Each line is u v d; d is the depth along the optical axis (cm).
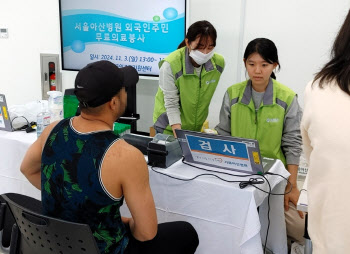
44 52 459
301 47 342
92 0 384
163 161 186
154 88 414
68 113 230
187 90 248
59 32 412
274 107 213
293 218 223
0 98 234
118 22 379
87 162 124
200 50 227
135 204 129
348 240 85
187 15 346
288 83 356
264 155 223
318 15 329
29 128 242
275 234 215
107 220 130
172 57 245
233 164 182
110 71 126
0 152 236
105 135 127
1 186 242
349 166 84
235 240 172
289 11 338
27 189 234
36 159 146
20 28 463
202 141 183
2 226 173
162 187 185
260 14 350
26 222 131
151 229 136
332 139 86
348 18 89
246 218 165
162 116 263
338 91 89
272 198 209
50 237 127
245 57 206
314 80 97
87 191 124
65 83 453
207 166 190
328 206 87
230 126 230
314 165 90
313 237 93
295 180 221
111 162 123
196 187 175
